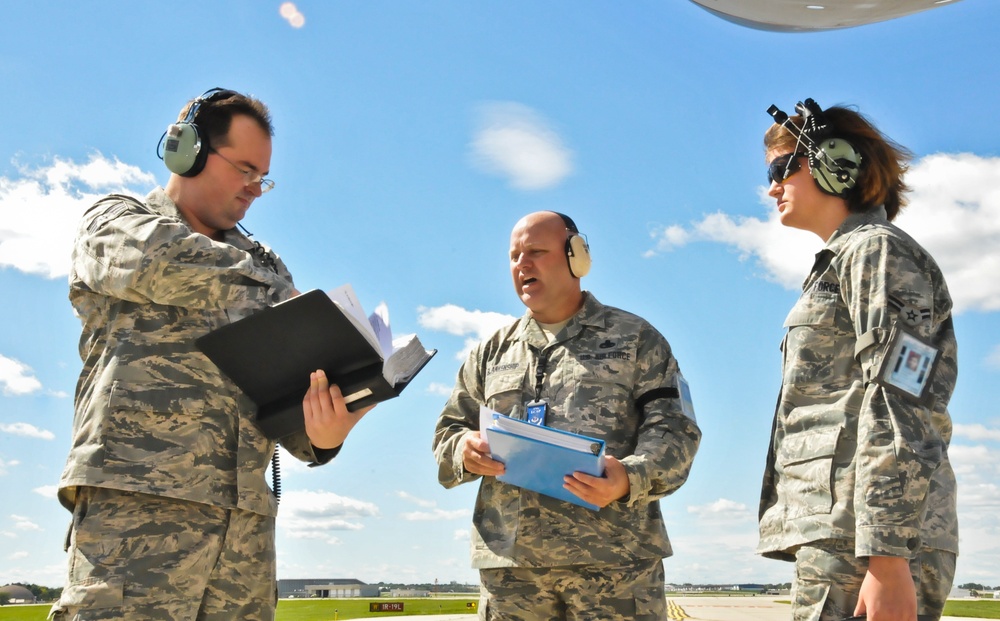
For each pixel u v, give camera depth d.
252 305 2.99
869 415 2.76
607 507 3.71
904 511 2.62
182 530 2.91
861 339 2.87
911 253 2.97
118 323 3.04
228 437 3.08
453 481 4.01
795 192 3.41
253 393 3.07
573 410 3.90
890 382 2.76
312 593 70.81
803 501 3.01
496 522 3.85
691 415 3.88
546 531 3.70
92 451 2.86
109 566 2.78
